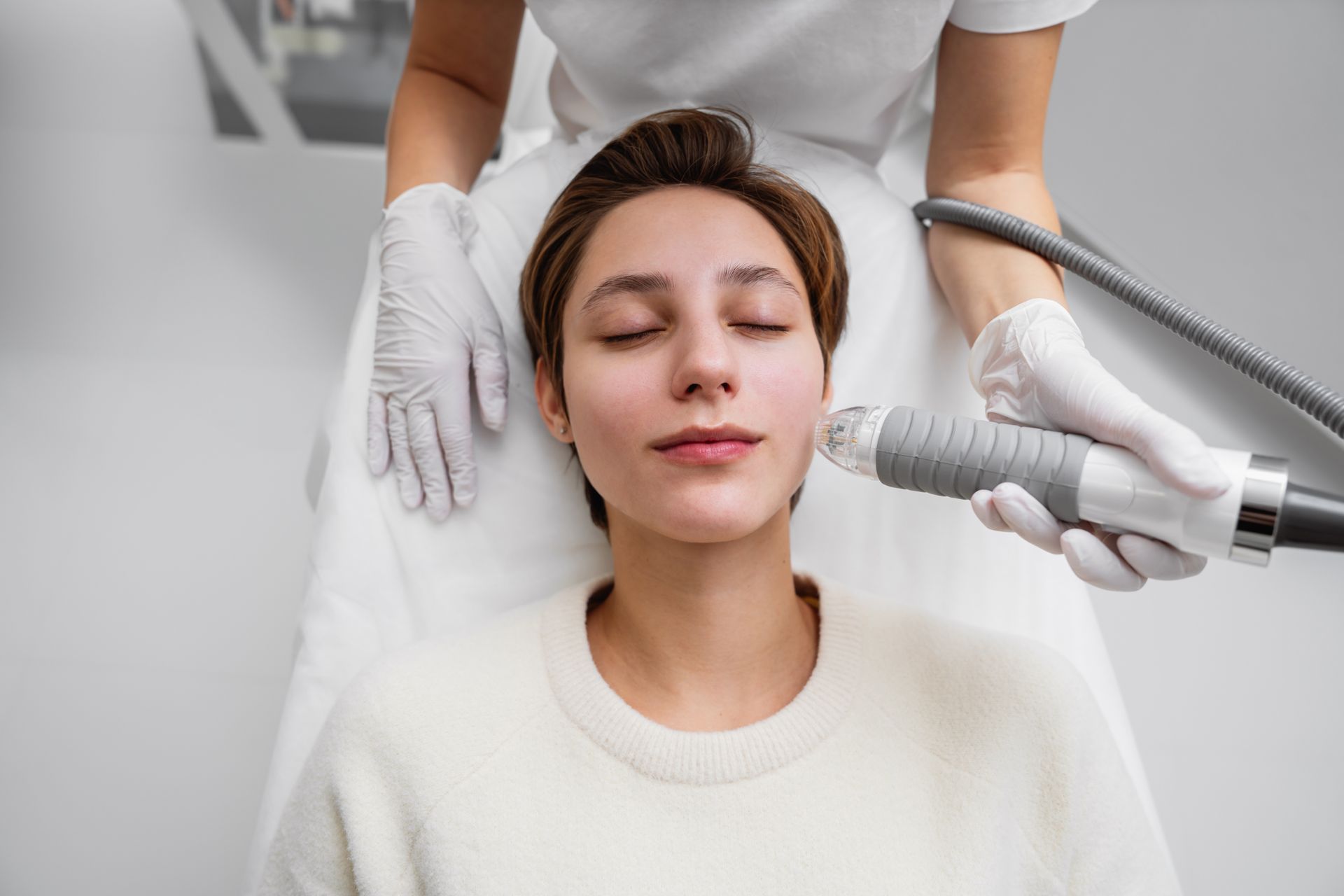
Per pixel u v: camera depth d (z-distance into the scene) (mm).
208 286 2473
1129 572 936
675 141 1191
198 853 1774
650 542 1089
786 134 1488
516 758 1051
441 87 1600
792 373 1061
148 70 2824
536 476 1367
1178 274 2266
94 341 2385
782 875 998
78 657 1976
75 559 2092
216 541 2121
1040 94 1392
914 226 1483
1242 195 2264
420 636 1307
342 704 1095
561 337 1212
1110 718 1297
